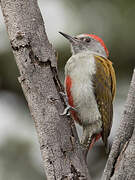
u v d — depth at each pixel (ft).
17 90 49.55
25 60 26.81
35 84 26.66
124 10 43.68
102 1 44.16
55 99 26.66
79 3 44.16
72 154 25.79
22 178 40.86
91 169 47.06
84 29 44.06
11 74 47.83
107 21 43.91
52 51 27.55
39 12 27.81
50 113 26.32
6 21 27.55
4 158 41.32
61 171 25.41
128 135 26.25
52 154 25.72
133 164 24.75
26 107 47.85
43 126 26.18
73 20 44.19
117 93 46.96
